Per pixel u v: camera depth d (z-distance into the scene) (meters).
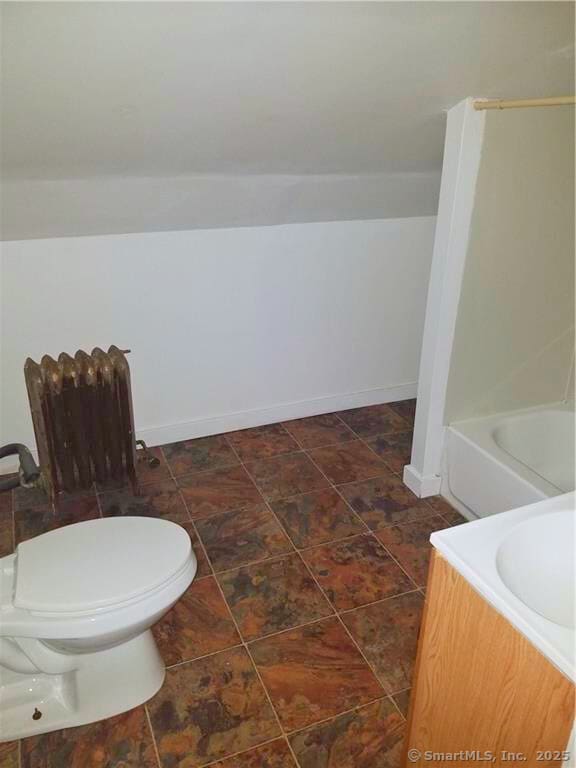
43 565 1.53
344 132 2.04
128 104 1.62
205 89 1.61
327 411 3.27
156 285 2.61
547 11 1.54
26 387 2.40
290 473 2.73
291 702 1.68
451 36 1.57
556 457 2.66
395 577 2.13
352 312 3.09
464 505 2.47
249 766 1.51
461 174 2.04
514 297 2.35
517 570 1.12
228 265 2.71
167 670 1.77
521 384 2.54
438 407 2.42
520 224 2.22
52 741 1.58
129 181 2.09
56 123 1.65
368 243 2.96
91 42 1.33
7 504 2.48
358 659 1.81
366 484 2.66
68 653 1.59
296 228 2.77
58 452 2.29
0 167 1.83
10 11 1.19
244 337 2.89
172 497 2.55
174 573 1.53
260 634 1.90
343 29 1.44
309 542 2.30
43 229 2.27
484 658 1.08
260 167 2.19
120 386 2.29
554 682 0.93
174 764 1.52
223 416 3.02
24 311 2.43
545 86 1.98
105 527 1.67
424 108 1.97
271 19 1.35
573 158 2.19
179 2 1.24
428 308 2.31
